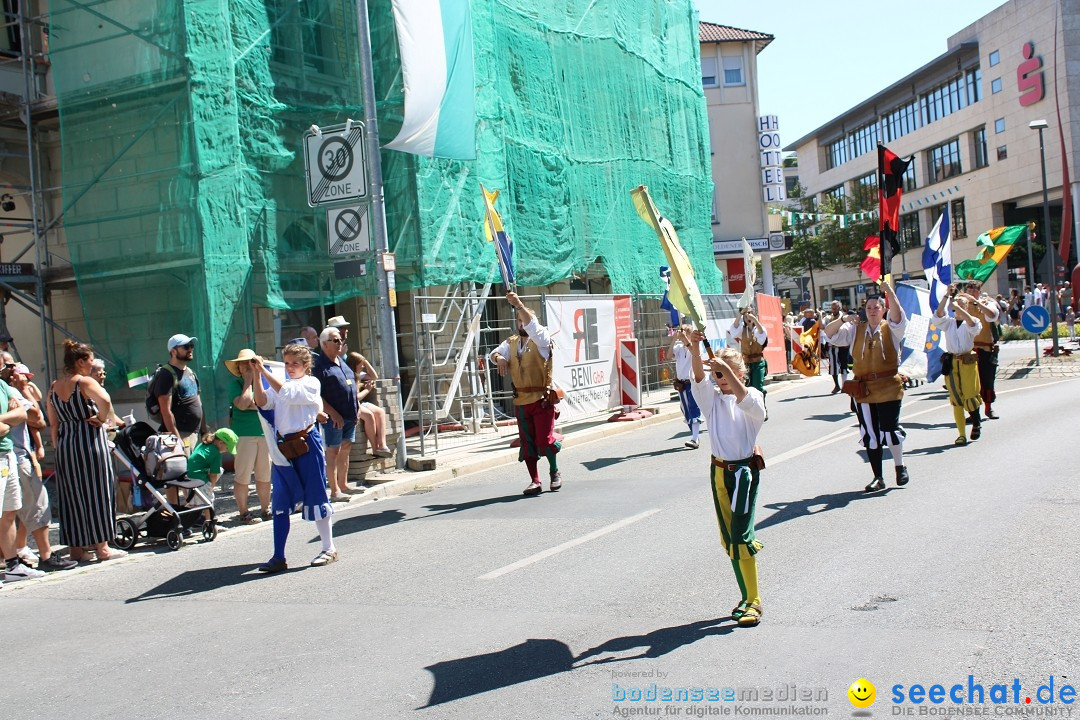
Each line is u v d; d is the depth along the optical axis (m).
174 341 9.55
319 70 15.16
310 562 7.88
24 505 8.32
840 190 79.25
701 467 11.38
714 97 36.47
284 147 14.05
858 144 75.75
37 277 14.02
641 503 9.27
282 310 15.38
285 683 4.98
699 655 4.95
